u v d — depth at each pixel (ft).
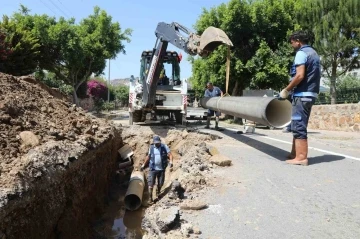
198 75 83.46
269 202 17.06
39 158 16.07
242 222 15.19
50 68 84.12
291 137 36.55
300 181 19.69
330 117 50.01
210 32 29.73
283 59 65.62
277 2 66.59
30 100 25.05
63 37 78.74
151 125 47.91
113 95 165.68
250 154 26.58
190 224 14.97
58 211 16.31
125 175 32.09
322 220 14.93
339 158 24.88
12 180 13.43
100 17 83.92
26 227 13.43
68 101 37.99
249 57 69.05
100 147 24.58
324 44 61.52
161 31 37.01
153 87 40.68
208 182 20.25
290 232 14.06
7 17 62.95
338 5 61.87
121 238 20.21
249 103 24.63
